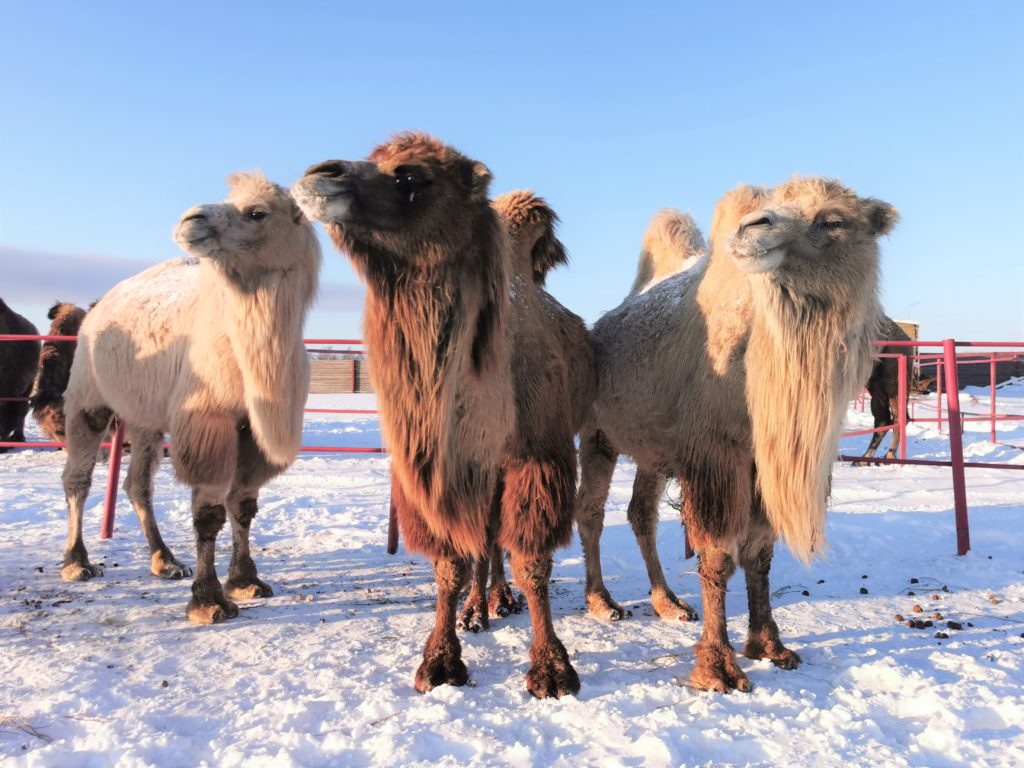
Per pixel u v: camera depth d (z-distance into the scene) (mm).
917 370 17250
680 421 4078
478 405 3668
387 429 3684
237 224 4621
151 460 6094
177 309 5609
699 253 5766
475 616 4707
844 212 3578
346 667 3943
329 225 3557
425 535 3803
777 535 3992
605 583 5902
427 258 3545
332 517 8547
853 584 5598
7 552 6707
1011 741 3018
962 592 5309
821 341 3568
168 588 5590
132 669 3906
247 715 3297
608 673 3887
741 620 4859
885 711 3359
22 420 14805
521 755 2895
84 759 2900
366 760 2908
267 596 5398
